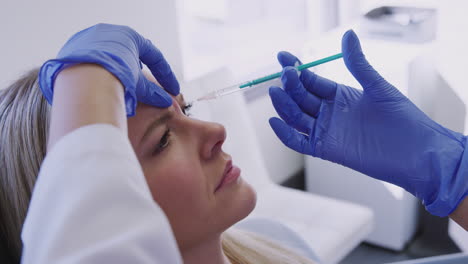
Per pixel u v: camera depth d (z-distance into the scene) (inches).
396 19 115.5
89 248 15.2
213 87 98.9
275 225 64.9
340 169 122.9
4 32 82.4
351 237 92.7
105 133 17.9
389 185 114.3
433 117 117.0
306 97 49.9
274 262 52.5
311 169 129.8
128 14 97.4
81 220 15.8
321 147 49.9
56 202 16.6
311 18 138.6
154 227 16.2
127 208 16.4
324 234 91.5
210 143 38.9
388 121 48.8
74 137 17.7
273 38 136.3
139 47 36.8
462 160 47.3
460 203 47.5
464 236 112.3
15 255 41.3
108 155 17.3
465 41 102.5
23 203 39.4
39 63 87.2
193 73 122.1
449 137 49.0
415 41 113.0
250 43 132.9
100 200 16.2
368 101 49.4
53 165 17.2
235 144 101.0
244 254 52.2
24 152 38.8
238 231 55.0
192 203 38.2
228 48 130.3
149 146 37.4
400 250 119.3
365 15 119.3
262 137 130.8
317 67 118.0
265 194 103.4
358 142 49.2
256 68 132.4
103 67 21.9
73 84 20.6
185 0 120.3
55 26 87.9
